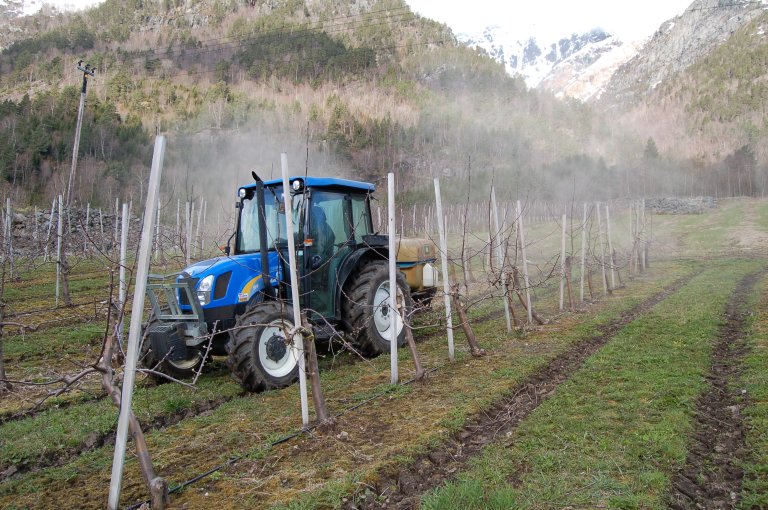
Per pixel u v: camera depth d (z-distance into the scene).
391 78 127.56
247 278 5.63
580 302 10.02
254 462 3.69
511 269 8.80
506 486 3.21
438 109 109.38
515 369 5.60
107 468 3.73
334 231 6.38
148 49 129.25
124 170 35.28
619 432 4.00
